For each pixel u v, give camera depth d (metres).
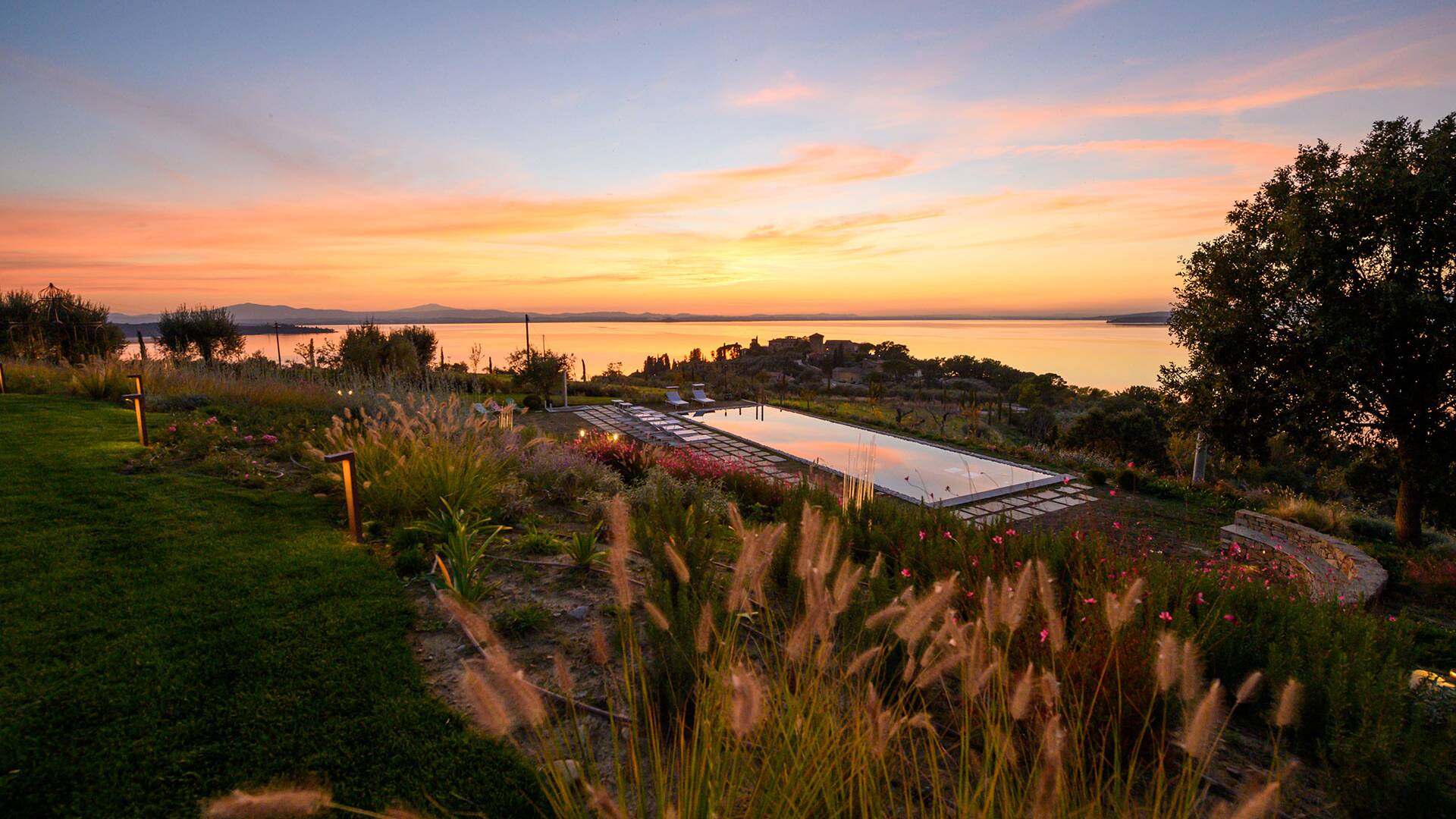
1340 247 9.00
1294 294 9.25
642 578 4.21
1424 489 9.24
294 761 2.35
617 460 9.90
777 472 12.95
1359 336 8.57
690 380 37.00
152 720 2.53
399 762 2.38
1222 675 3.26
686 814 1.76
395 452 5.95
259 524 4.83
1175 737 2.14
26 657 2.90
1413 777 2.21
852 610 2.92
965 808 1.78
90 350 19.47
